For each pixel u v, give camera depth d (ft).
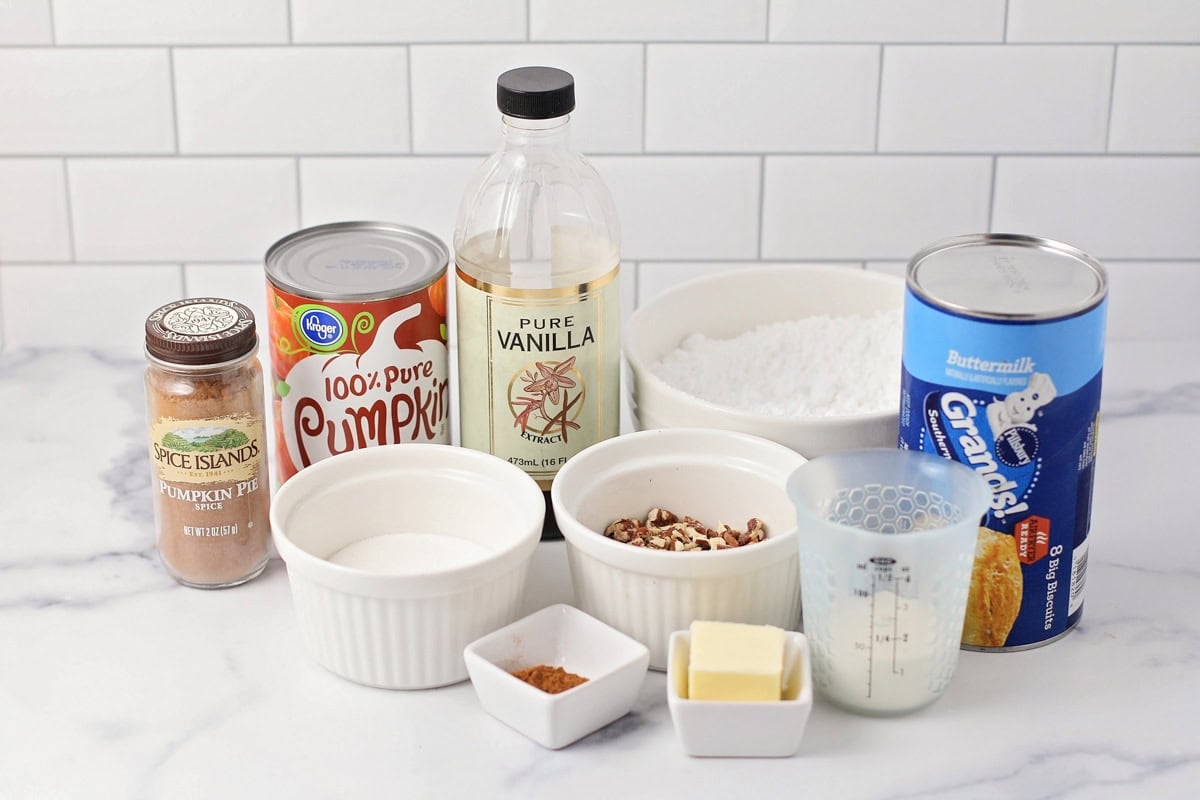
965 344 2.86
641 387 3.45
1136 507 3.65
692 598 2.97
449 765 2.82
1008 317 2.81
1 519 3.61
